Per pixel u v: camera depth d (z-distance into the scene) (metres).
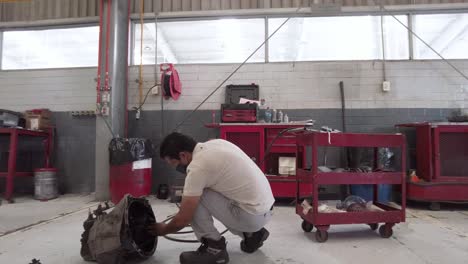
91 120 4.36
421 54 4.17
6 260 1.70
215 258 1.58
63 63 4.63
